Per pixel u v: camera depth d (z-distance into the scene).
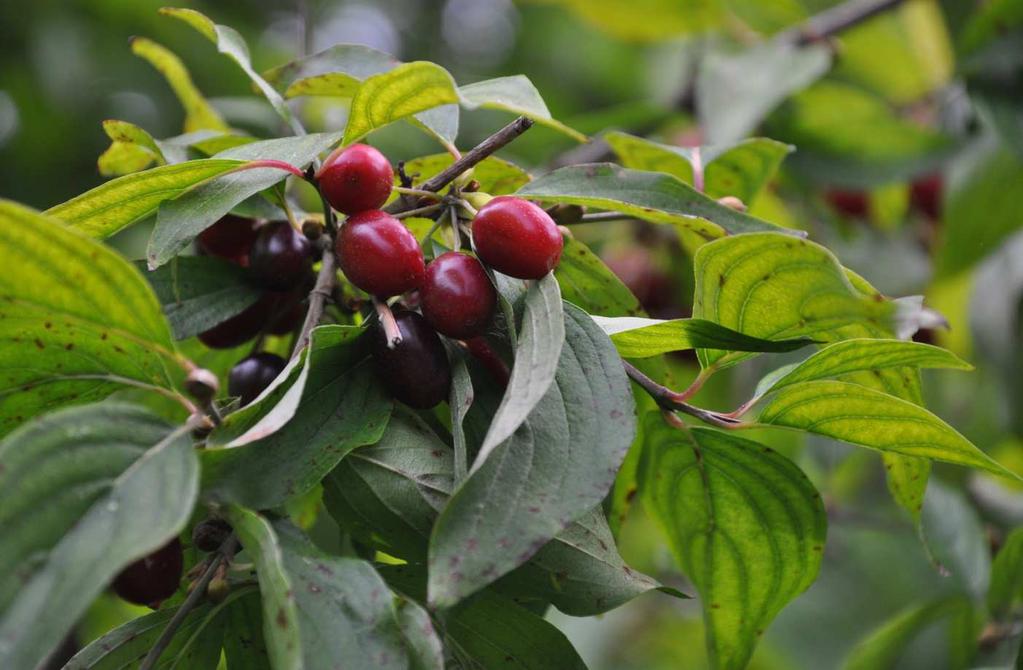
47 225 0.63
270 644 0.63
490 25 1.77
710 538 0.72
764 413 0.69
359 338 0.67
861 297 0.66
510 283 0.68
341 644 0.64
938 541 0.85
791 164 0.98
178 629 0.67
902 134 0.98
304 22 0.86
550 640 0.68
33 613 0.61
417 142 1.12
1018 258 1.02
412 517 0.67
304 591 0.64
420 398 0.67
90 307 0.65
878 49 1.19
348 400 0.67
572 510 0.64
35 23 1.25
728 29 1.18
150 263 0.67
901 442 0.69
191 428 0.64
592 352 0.67
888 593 1.16
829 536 1.25
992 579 0.82
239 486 0.65
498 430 0.64
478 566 0.63
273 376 0.69
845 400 0.68
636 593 0.68
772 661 1.22
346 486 0.67
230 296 0.71
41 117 1.27
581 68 1.62
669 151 0.79
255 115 0.91
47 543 0.62
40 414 0.67
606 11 1.21
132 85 1.28
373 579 0.65
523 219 0.67
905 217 1.09
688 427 0.71
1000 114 0.93
